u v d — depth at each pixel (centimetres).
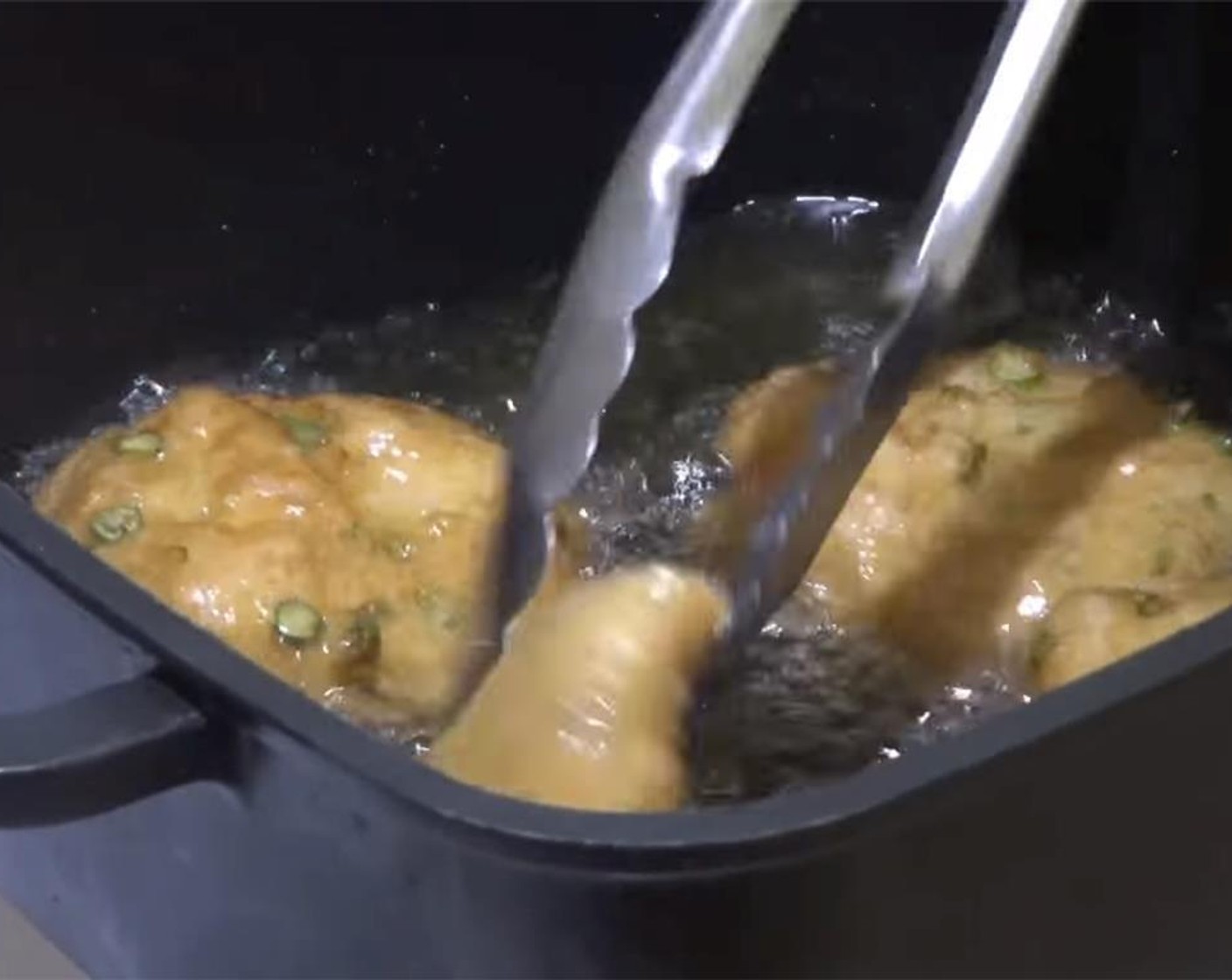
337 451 97
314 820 80
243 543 93
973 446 97
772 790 92
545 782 82
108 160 101
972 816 78
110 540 94
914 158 109
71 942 90
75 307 102
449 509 96
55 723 79
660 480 101
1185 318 105
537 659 84
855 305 107
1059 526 96
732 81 87
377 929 80
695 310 107
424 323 106
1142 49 102
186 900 85
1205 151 103
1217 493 97
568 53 105
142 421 99
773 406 99
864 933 79
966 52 106
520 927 78
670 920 77
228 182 103
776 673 95
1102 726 78
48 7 98
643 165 87
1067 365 103
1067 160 105
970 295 106
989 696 94
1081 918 82
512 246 107
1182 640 79
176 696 79
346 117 104
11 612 84
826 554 96
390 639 93
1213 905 84
